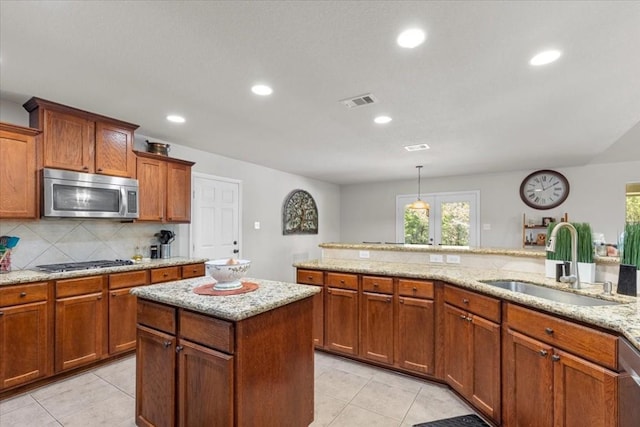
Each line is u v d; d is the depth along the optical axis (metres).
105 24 1.64
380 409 2.21
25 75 2.22
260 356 1.56
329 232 7.33
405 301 2.66
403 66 2.06
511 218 5.92
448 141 3.83
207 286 1.98
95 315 2.78
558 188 5.52
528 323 1.78
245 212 5.04
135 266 3.07
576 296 2.04
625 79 2.22
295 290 1.87
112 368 2.83
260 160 4.95
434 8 1.51
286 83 2.32
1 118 2.69
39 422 2.06
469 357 2.21
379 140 3.80
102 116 3.00
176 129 3.42
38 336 2.46
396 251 3.35
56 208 2.70
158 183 3.56
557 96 2.52
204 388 1.54
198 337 1.57
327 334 3.05
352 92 2.46
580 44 1.80
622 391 1.32
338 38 1.76
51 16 1.57
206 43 1.82
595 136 3.61
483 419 2.09
